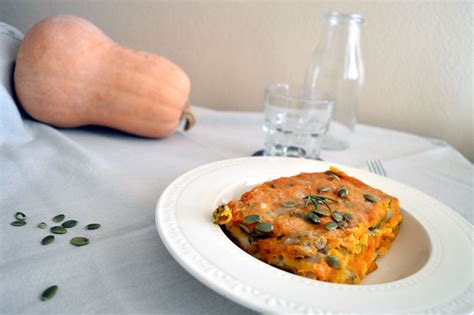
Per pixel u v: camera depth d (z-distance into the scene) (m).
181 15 0.77
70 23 0.52
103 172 0.43
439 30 0.67
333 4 0.71
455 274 0.29
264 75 0.79
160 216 0.31
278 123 0.54
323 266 0.29
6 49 0.52
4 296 0.26
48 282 0.27
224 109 0.83
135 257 0.31
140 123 0.53
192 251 0.27
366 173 0.44
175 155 0.52
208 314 0.26
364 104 0.76
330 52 0.58
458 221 0.36
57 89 0.50
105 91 0.52
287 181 0.37
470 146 0.72
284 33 0.75
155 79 0.53
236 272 0.26
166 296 0.27
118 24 0.78
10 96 0.49
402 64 0.71
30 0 0.75
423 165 0.55
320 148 0.55
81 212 0.36
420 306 0.24
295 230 0.30
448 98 0.71
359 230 0.31
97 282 0.28
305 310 0.23
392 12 0.69
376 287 0.26
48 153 0.46
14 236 0.32
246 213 0.32
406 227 0.37
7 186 0.38
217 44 0.78
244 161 0.44
